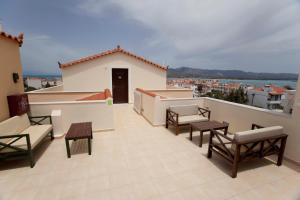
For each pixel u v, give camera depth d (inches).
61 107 167.3
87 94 261.9
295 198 84.0
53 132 159.9
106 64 337.4
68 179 97.6
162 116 204.7
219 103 193.5
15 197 82.0
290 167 114.3
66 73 315.3
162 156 129.1
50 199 80.8
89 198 82.0
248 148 102.5
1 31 124.0
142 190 88.7
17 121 128.2
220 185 94.0
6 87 132.2
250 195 86.1
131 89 363.3
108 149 139.9
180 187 91.8
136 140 160.4
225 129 151.9
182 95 330.6
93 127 180.2
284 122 122.9
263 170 110.6
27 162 116.9
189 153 135.0
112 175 102.6
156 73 373.7
